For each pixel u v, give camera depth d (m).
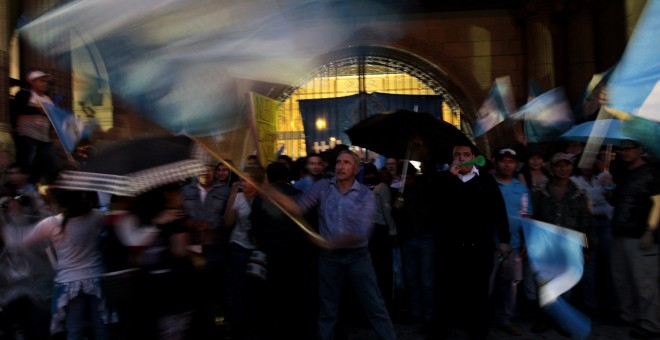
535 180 6.80
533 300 5.86
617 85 5.50
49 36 10.09
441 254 5.21
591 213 6.03
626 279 5.80
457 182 5.15
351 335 5.89
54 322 4.08
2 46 9.25
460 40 16.95
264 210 5.01
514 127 13.53
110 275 3.46
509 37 16.80
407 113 5.80
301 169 7.46
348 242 4.54
